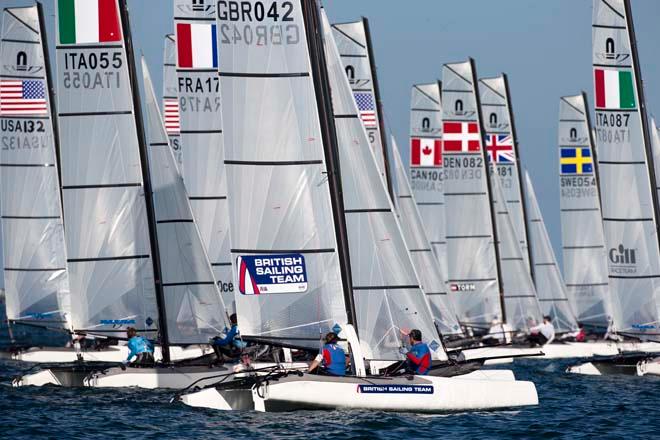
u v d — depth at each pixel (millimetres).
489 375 93938
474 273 175375
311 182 90938
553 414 90375
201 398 90688
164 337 115438
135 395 102125
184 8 134500
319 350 90500
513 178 193750
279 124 90938
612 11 124000
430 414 88250
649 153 123812
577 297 195375
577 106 193875
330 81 97000
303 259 90688
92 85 115375
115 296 115438
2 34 151750
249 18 90938
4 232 153875
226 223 135000
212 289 119938
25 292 155000
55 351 151875
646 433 82375
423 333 95812
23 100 152750
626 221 123750
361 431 79812
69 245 115625
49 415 89562
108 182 115500
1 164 153000
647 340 123438
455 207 175875
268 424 82625
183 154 134625
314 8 94188
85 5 115312
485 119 192875
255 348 113062
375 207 96125
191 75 134750
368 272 95688
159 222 119688
